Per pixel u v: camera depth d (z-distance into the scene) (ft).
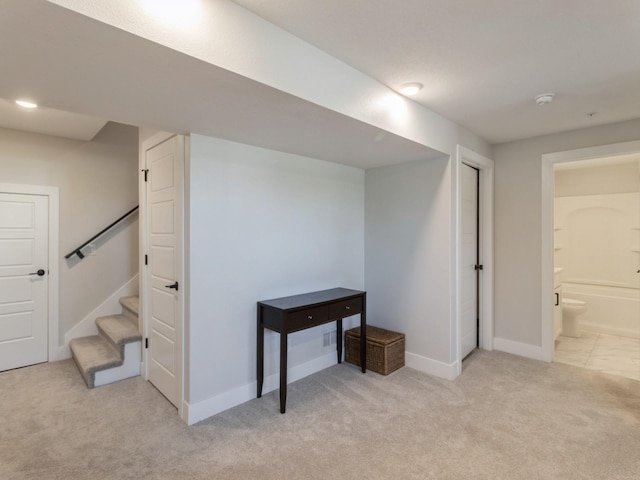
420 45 5.94
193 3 4.41
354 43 5.88
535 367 10.85
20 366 10.98
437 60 6.46
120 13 3.81
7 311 10.80
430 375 10.27
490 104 8.61
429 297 10.43
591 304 15.07
